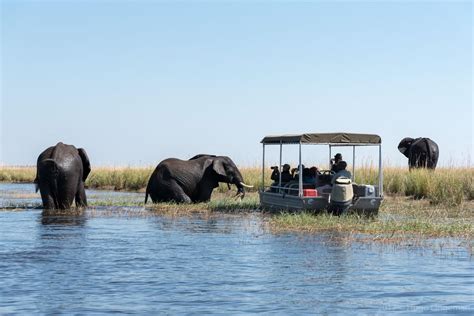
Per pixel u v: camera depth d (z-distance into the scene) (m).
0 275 19.05
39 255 22.55
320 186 33.66
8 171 97.25
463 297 16.33
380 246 24.17
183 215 35.88
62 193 38.97
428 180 43.84
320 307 15.30
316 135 32.19
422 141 62.41
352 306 15.42
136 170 68.81
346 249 23.55
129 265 20.59
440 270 19.66
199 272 19.44
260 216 35.06
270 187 36.59
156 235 27.64
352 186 32.22
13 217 35.22
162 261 21.30
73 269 19.95
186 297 16.28
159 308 15.21
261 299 16.09
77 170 39.50
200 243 25.28
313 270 19.66
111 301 15.91
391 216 33.88
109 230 29.48
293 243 24.98
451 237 26.42
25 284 17.80
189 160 43.44
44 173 38.56
